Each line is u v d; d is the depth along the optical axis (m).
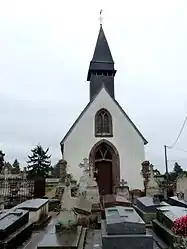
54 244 6.39
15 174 27.89
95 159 22.80
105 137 22.91
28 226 8.34
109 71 26.69
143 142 23.03
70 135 22.72
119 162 22.50
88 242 7.79
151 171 20.77
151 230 9.07
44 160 50.34
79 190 13.88
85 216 10.34
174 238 6.23
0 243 6.16
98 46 27.44
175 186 21.59
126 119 23.36
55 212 13.82
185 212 7.81
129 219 6.34
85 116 23.16
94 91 26.33
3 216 7.69
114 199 12.00
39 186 18.14
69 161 22.23
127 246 5.72
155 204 10.45
